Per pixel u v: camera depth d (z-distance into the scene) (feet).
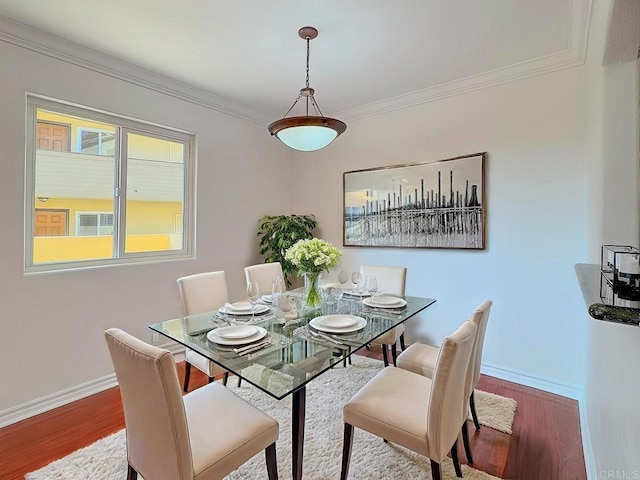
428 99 10.68
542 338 8.87
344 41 7.93
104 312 8.97
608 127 5.14
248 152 12.74
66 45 8.01
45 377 7.90
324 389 8.61
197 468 4.12
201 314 7.72
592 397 6.22
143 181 10.13
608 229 5.17
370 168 12.03
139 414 4.24
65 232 8.61
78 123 8.80
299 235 12.48
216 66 9.24
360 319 6.91
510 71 9.15
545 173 8.77
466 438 6.01
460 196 10.08
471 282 9.97
